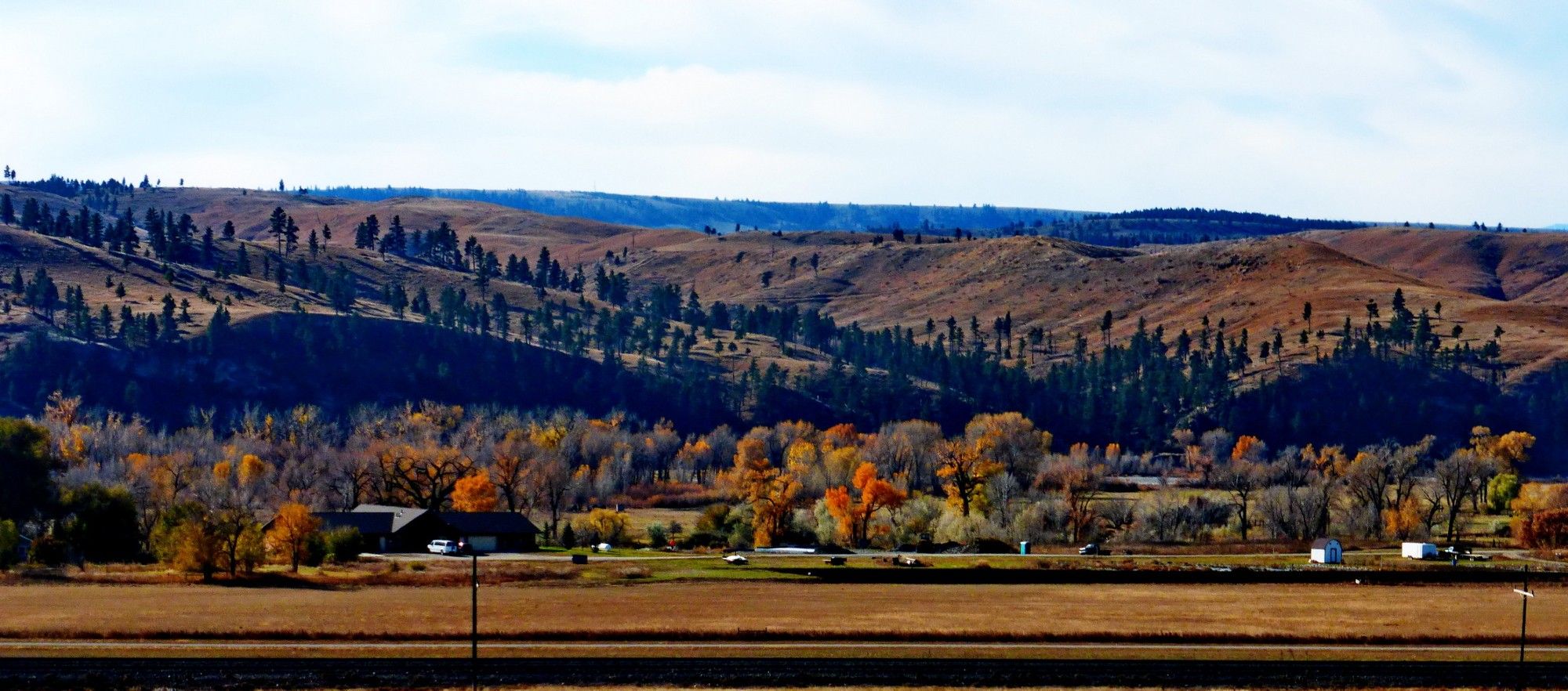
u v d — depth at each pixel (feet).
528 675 433.48
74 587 615.16
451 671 437.17
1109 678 441.68
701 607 573.33
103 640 479.82
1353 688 433.48
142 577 646.74
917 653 475.72
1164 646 497.46
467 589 629.10
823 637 501.56
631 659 456.04
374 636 491.72
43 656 451.12
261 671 434.71
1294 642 506.07
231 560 654.94
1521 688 428.56
